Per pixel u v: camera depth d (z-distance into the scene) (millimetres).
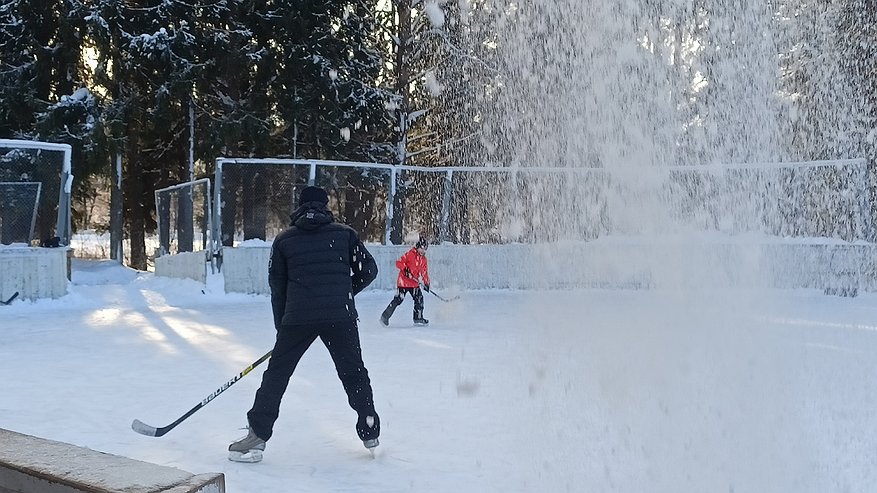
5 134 21688
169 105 21328
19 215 14141
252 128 21984
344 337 4531
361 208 17016
